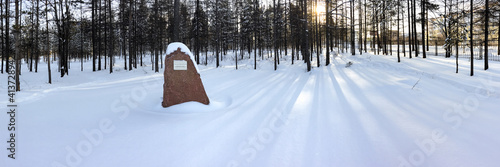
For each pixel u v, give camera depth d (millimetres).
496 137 3619
